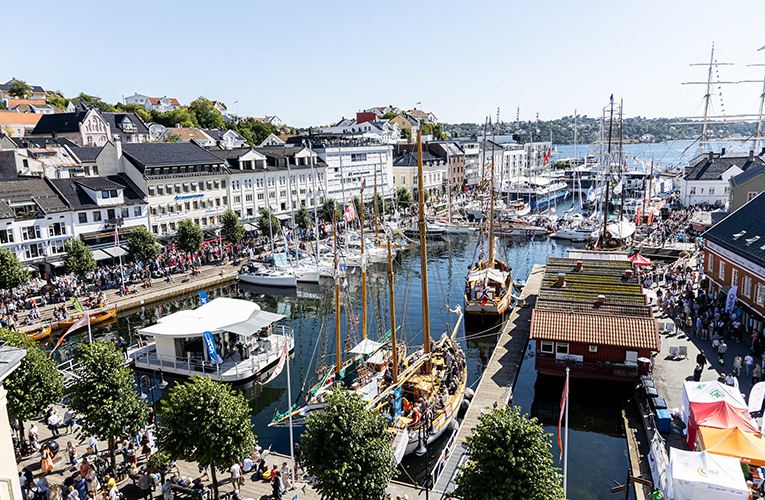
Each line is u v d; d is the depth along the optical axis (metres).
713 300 60.06
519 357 51.84
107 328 65.81
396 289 82.44
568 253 76.69
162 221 96.81
